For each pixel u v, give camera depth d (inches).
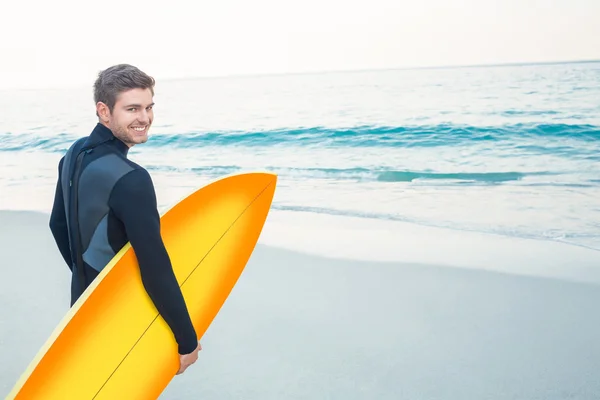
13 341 112.5
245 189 90.4
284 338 112.7
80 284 62.2
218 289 83.4
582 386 94.3
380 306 126.7
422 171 299.1
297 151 361.7
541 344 108.4
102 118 59.3
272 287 138.9
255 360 105.0
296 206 237.9
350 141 367.6
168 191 293.3
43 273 149.2
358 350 107.5
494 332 113.5
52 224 66.8
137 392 64.1
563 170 282.2
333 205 238.8
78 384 58.7
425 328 115.8
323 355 106.0
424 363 102.5
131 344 62.8
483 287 136.3
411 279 142.7
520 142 335.0
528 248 166.2
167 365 65.9
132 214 54.6
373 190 266.2
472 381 96.6
